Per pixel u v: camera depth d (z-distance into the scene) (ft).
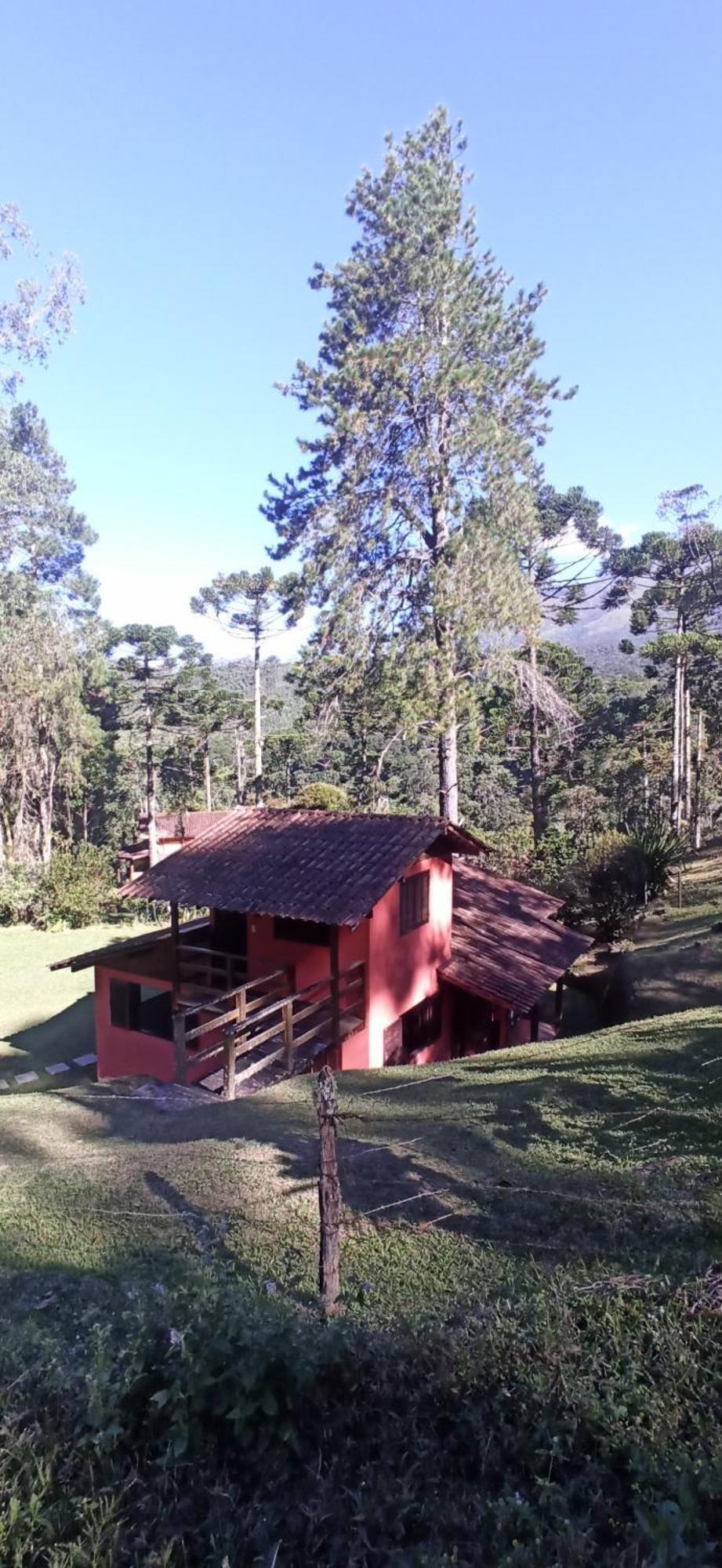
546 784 124.88
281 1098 28.84
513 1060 30.12
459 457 70.90
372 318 72.28
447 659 69.82
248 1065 33.81
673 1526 7.39
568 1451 8.97
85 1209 20.38
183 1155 23.32
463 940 46.24
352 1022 36.78
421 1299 14.16
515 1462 9.09
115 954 42.78
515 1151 20.53
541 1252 15.58
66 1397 9.86
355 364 68.28
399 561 76.13
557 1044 31.40
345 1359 10.14
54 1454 8.96
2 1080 45.42
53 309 60.70
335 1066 36.35
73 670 104.88
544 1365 10.08
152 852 80.18
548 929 49.19
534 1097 24.16
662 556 96.94
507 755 127.85
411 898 40.68
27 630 95.35
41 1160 24.88
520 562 77.36
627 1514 8.19
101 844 148.46
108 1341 11.33
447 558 71.56
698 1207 16.07
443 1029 44.78
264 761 150.00
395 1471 9.13
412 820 40.50
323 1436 9.52
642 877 56.39
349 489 73.46
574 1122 21.79
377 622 76.64
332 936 34.91
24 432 94.94
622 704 131.13
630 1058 26.20
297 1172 21.17
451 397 70.08
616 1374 10.00
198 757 154.40
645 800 124.06
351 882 35.22
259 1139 24.11
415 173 70.13
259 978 35.27
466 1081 27.81
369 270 70.95
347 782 141.38
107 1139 26.43
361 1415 9.71
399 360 68.13
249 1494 8.89
